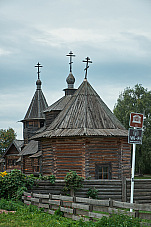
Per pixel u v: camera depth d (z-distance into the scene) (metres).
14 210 15.53
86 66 29.03
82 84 28.88
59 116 27.70
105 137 24.41
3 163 66.50
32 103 46.69
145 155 53.50
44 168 26.27
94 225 11.34
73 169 24.16
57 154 24.70
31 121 45.78
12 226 11.77
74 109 26.66
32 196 16.69
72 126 25.23
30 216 13.62
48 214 14.39
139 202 19.58
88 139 24.03
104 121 25.84
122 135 24.44
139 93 58.47
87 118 25.48
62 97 32.34
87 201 12.88
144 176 55.38
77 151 24.23
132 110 55.50
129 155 25.59
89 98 27.41
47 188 19.72
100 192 19.84
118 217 10.78
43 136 25.09
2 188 18.94
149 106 57.06
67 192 19.75
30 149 40.91
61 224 12.11
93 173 23.89
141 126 14.06
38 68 47.59
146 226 10.32
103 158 24.23
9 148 57.09
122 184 19.70
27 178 19.64
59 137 24.47
